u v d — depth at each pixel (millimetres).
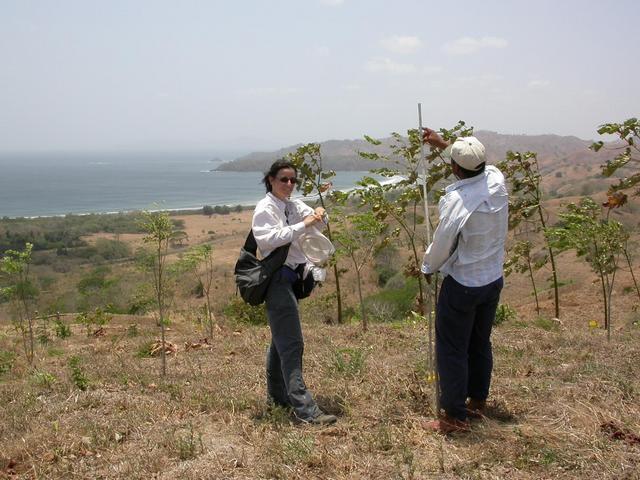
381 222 8945
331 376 5672
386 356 6680
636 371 5402
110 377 6434
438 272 4199
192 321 11625
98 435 4367
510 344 7195
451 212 3881
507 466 3473
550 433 3789
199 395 5305
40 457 4082
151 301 12672
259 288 4496
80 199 192125
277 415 4527
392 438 3943
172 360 7473
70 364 6781
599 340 7566
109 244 71688
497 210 3936
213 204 165250
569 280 15945
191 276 18234
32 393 5746
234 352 7691
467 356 4117
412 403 4652
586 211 8836
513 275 17656
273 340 4715
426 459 3670
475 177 3939
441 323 4094
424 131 4547
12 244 78312
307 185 10062
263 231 4441
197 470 3676
